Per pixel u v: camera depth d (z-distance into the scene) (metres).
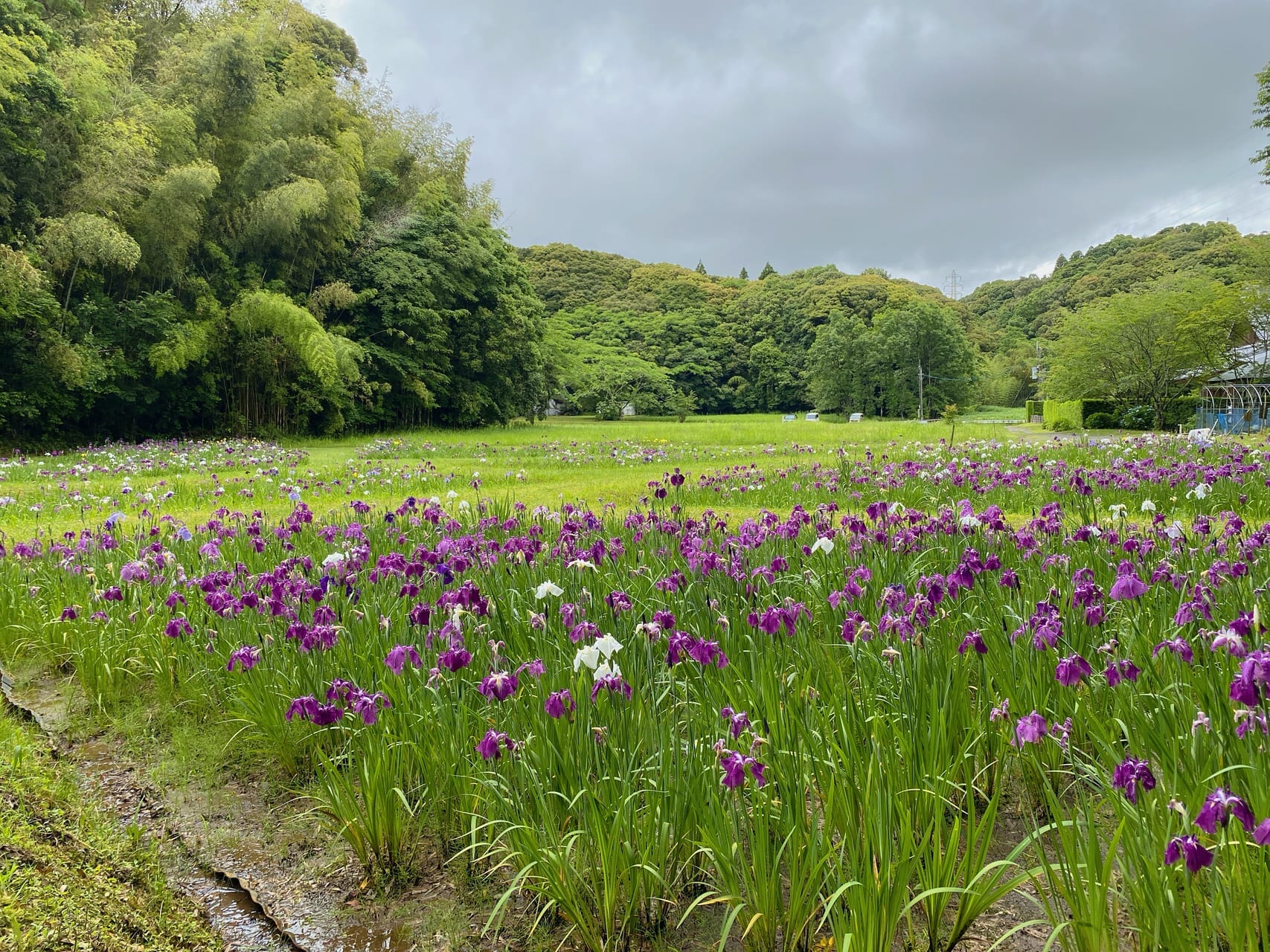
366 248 39.31
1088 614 3.74
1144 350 37.88
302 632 4.07
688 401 74.88
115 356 25.64
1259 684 2.49
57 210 24.45
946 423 46.09
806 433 33.81
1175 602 4.26
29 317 23.44
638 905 2.71
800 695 3.43
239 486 13.91
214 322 28.80
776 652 3.99
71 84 24.31
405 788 3.47
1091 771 3.01
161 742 4.39
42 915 2.58
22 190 23.69
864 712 3.34
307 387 33.59
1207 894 2.42
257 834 3.54
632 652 3.80
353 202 34.25
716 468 18.16
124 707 4.77
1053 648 3.55
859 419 66.56
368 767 3.21
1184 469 9.54
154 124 26.62
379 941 2.84
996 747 3.31
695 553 5.26
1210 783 2.66
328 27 45.47
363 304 38.56
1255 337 37.12
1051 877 2.36
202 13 34.19
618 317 97.06
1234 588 4.30
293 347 30.42
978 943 2.59
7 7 22.39
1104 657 3.54
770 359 90.94
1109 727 3.19
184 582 5.73
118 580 6.10
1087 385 40.94
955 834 2.46
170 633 4.59
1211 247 72.62
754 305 97.19
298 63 34.41
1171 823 2.40
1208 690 3.13
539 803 2.88
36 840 3.09
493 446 27.02
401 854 3.20
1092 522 6.92
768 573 4.83
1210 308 35.34
